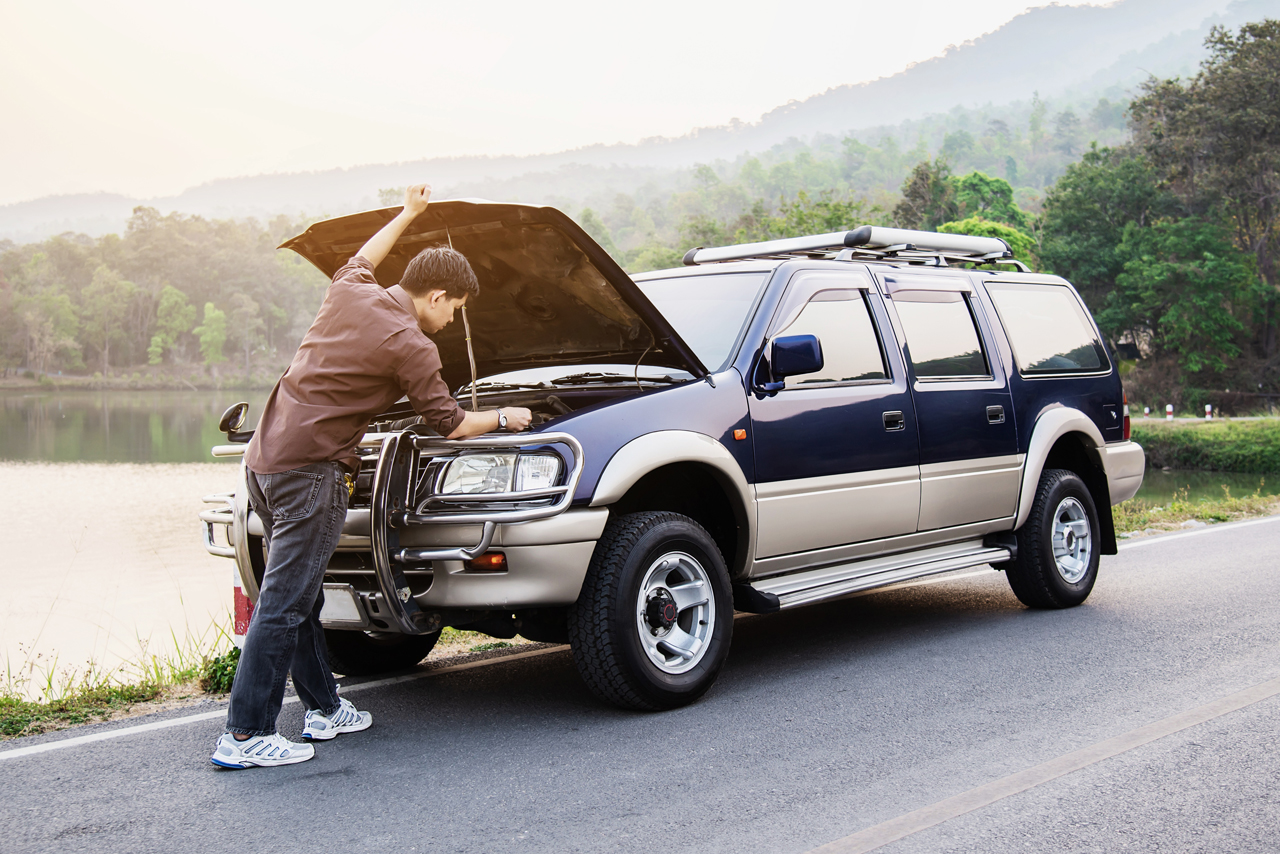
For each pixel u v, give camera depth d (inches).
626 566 157.4
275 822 120.3
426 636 201.3
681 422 168.2
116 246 7106.3
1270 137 2229.3
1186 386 2516.0
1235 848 109.9
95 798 129.3
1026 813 120.4
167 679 202.2
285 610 140.2
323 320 141.3
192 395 6038.4
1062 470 245.4
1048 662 193.3
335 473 140.7
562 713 165.6
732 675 189.5
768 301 191.0
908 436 205.6
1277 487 1273.4
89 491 1683.1
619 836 114.8
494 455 151.5
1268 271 2534.5
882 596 275.1
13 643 470.0
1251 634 211.9
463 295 147.1
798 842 112.7
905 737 150.0
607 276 163.9
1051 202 2925.7
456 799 127.1
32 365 6417.3
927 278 225.6
